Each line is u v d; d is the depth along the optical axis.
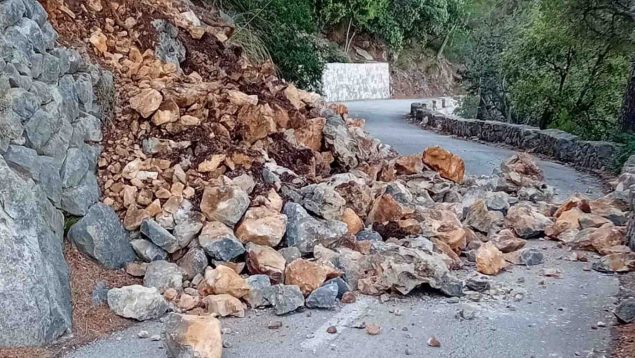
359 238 5.84
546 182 9.82
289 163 6.82
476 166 11.27
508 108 19.77
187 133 6.17
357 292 4.94
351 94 33.97
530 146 13.66
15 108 4.55
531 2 19.25
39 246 4.16
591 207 7.11
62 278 4.34
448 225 6.20
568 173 10.86
